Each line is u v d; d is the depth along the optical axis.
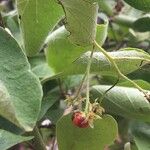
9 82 0.17
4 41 0.18
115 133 0.20
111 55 0.20
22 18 0.20
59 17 0.21
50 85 0.25
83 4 0.17
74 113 0.19
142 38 0.31
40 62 0.26
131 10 0.33
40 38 0.21
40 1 0.20
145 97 0.21
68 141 0.21
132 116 0.23
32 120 0.15
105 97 0.23
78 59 0.21
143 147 0.24
